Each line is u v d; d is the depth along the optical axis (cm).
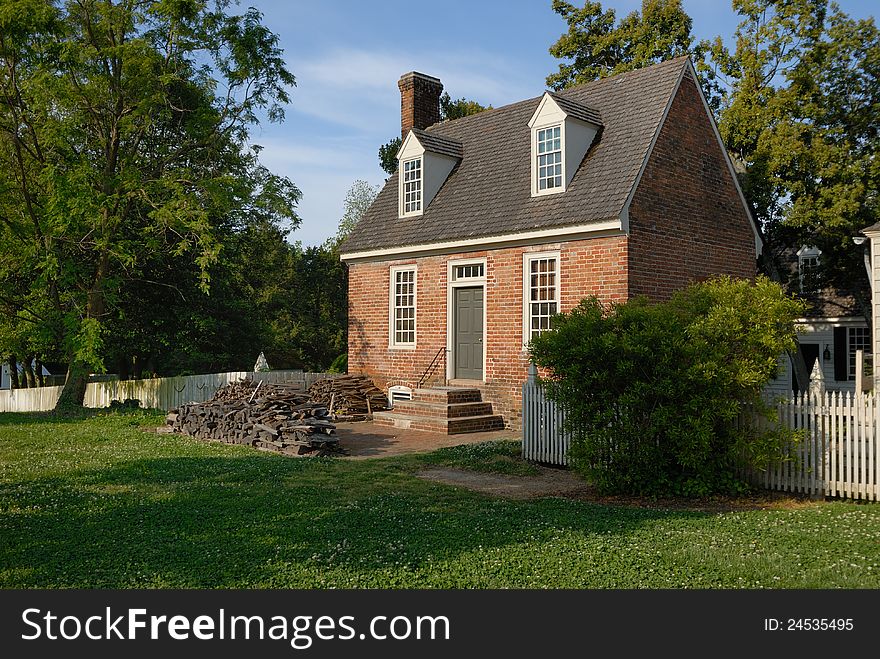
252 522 803
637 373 997
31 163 2202
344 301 5234
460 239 1788
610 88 1841
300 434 1360
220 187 2223
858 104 2195
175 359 3228
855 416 962
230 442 1502
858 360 1279
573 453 1031
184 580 605
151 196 2183
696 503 963
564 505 928
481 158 2012
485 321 1767
